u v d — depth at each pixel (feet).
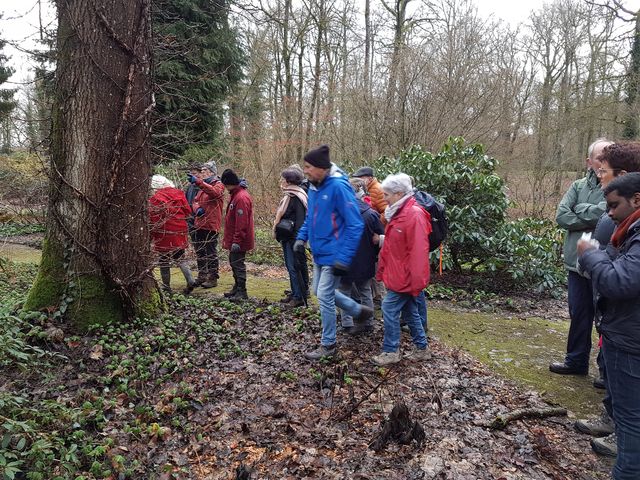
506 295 24.95
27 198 21.02
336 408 11.64
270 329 16.87
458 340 17.54
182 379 12.72
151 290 16.30
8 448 9.12
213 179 22.33
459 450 10.09
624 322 8.03
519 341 17.71
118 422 10.61
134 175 14.90
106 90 14.21
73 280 14.67
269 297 22.29
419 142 39.93
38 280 15.01
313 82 54.24
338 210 13.51
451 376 13.93
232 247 20.34
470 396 12.73
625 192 8.06
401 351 15.51
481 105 43.21
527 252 24.31
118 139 14.25
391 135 41.14
